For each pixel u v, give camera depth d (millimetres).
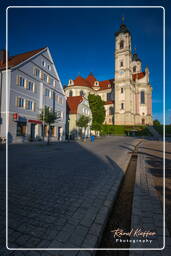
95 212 2994
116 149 14344
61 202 3461
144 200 3514
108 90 63844
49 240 2223
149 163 7695
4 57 22375
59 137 28453
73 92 57656
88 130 39812
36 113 22469
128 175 6078
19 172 6031
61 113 28891
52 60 26328
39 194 3916
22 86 20062
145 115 57188
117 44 57094
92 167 6906
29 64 21328
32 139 21391
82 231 2404
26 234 2365
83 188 4312
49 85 25594
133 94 57656
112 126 53094
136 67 70000
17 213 3002
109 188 4305
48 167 6898
